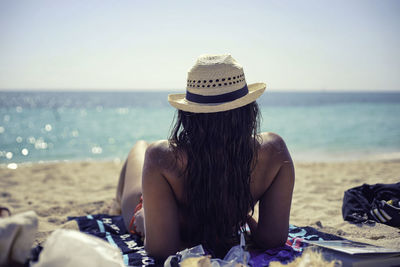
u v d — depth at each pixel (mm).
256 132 1562
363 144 11609
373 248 1590
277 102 64500
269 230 1654
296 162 7969
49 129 18266
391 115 27281
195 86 1486
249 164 1518
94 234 2242
